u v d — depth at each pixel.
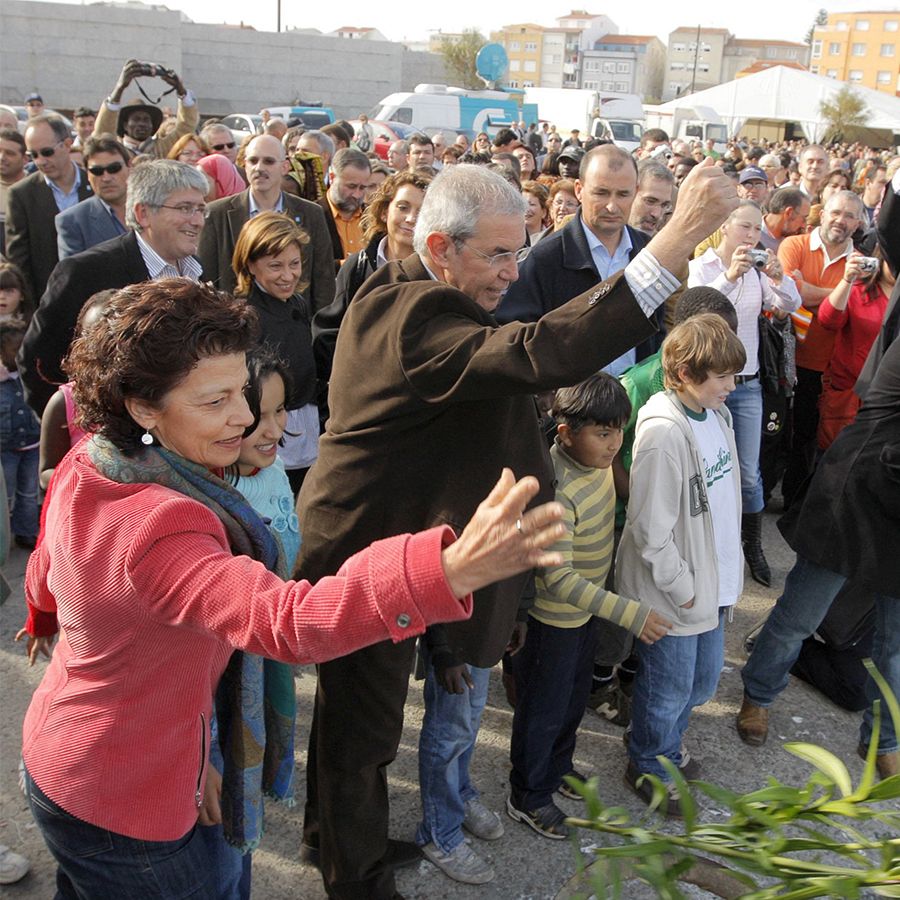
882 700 3.14
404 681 2.28
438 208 2.05
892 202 3.17
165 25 29.12
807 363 5.15
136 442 1.51
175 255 3.39
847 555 2.98
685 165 9.19
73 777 1.56
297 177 6.16
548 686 2.68
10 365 4.25
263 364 2.31
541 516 1.19
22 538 4.45
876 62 104.12
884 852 1.21
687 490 2.71
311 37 35.22
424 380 1.90
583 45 110.94
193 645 1.53
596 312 1.69
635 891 2.59
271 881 2.59
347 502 2.16
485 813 2.80
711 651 2.96
